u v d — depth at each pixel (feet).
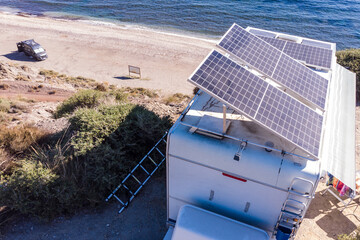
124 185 29.07
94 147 29.55
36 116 51.83
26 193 26.13
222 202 23.17
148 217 28.04
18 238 25.02
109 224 27.04
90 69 97.81
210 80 20.59
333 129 26.55
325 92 26.86
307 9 164.96
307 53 35.04
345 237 25.09
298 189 19.47
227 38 27.48
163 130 33.50
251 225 23.38
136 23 147.64
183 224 21.68
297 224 21.35
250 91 21.45
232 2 174.50
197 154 21.15
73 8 168.86
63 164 27.48
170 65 101.35
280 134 19.49
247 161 19.95
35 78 85.71
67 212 27.50
